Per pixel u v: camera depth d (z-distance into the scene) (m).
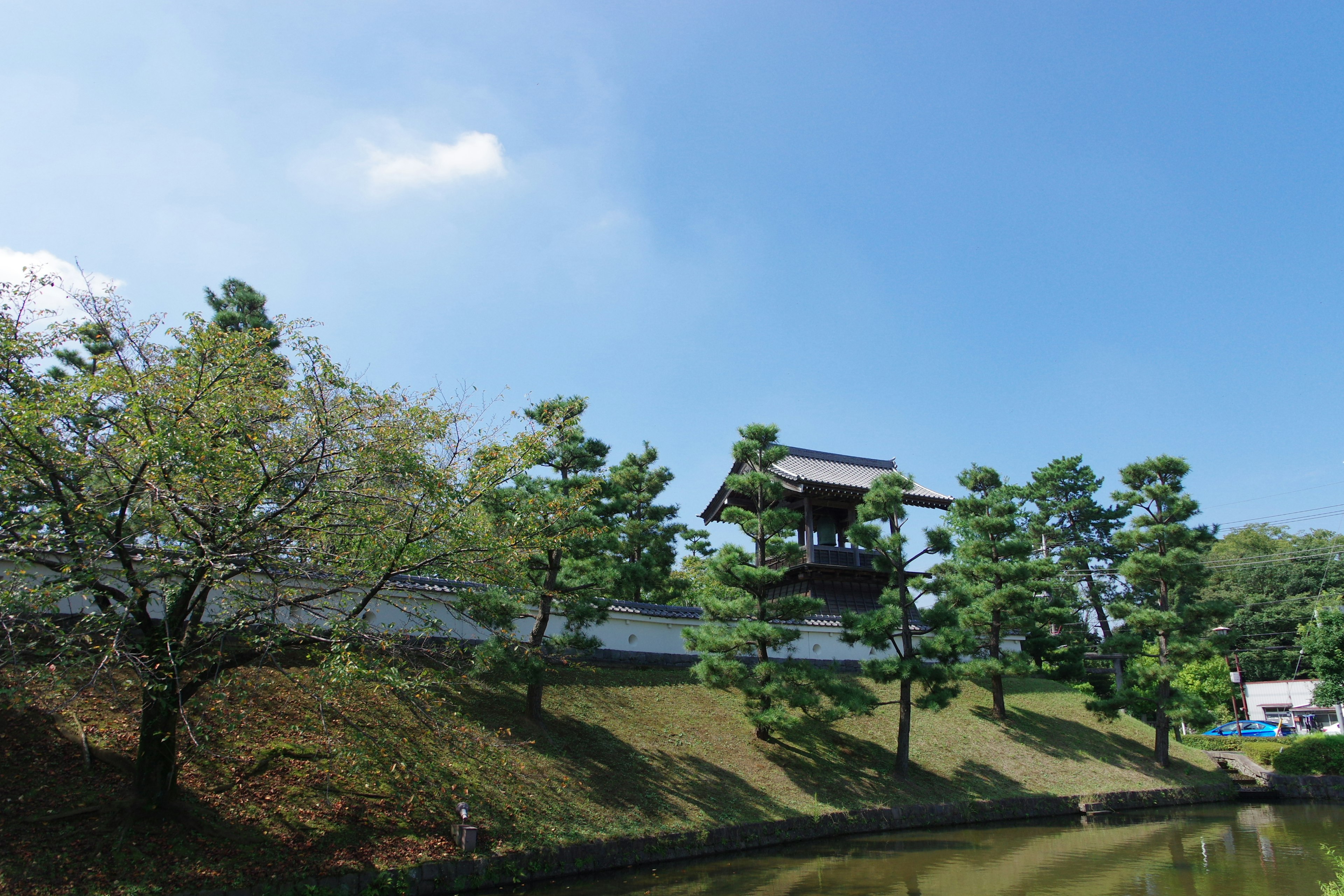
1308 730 41.62
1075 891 13.16
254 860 10.79
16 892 8.95
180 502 10.11
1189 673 43.56
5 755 11.16
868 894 12.87
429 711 15.75
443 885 11.96
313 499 11.27
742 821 16.84
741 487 21.75
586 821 14.88
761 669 19.91
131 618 10.49
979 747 24.42
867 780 20.72
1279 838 18.56
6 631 9.93
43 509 10.01
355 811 12.63
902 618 21.81
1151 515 28.77
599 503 19.05
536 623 20.44
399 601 18.33
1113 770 25.28
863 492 30.08
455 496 12.14
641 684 22.12
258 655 11.75
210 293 22.66
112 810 10.65
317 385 11.37
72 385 10.20
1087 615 48.69
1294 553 55.41
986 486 28.64
